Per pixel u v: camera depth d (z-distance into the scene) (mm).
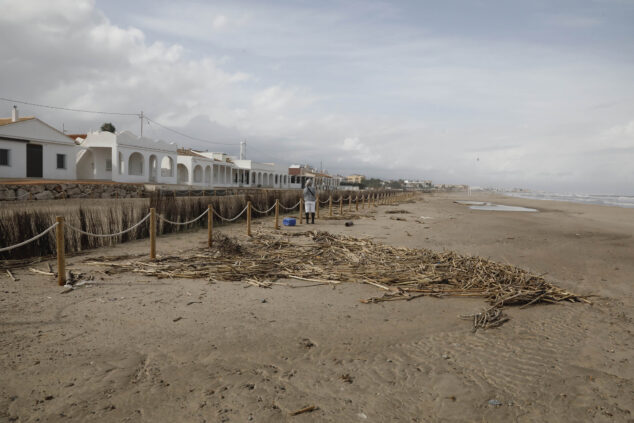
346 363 4168
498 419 3230
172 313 5461
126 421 3021
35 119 25625
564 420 3248
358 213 25766
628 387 3820
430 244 12680
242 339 4684
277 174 70312
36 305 5484
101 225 10492
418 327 5340
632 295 7223
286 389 3582
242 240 11750
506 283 7320
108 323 4977
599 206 43688
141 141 31875
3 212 8906
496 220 22359
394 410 3311
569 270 9297
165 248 10148
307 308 5945
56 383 3516
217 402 3320
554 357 4492
